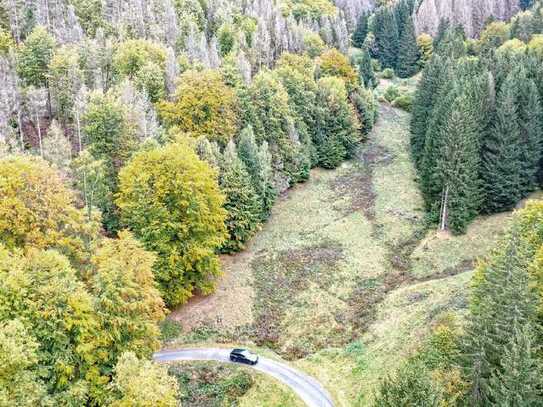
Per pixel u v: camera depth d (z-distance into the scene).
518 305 36.16
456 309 52.34
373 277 67.44
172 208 58.97
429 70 102.75
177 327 57.59
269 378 49.59
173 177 58.66
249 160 76.81
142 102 74.06
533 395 32.03
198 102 78.06
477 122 75.31
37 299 36.81
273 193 81.75
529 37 146.38
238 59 96.44
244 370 50.84
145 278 44.38
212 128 78.88
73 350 37.56
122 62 91.25
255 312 60.78
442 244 72.31
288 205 85.38
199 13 129.88
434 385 29.36
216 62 100.00
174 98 84.00
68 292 37.34
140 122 71.31
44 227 48.91
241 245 71.94
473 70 95.19
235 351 52.59
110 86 89.38
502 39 147.75
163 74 88.12
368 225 79.75
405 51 164.12
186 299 59.81
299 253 72.62
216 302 61.91
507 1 194.12
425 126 96.88
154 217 57.75
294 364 52.38
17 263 38.03
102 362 39.88
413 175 96.00
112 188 68.38
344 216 82.62
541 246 44.09
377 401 30.11
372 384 46.22
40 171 50.38
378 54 174.12
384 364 48.44
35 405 33.69
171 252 57.34
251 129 78.69
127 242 46.09
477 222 76.19
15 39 103.00
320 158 98.62
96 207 60.94
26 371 33.72
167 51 93.69
